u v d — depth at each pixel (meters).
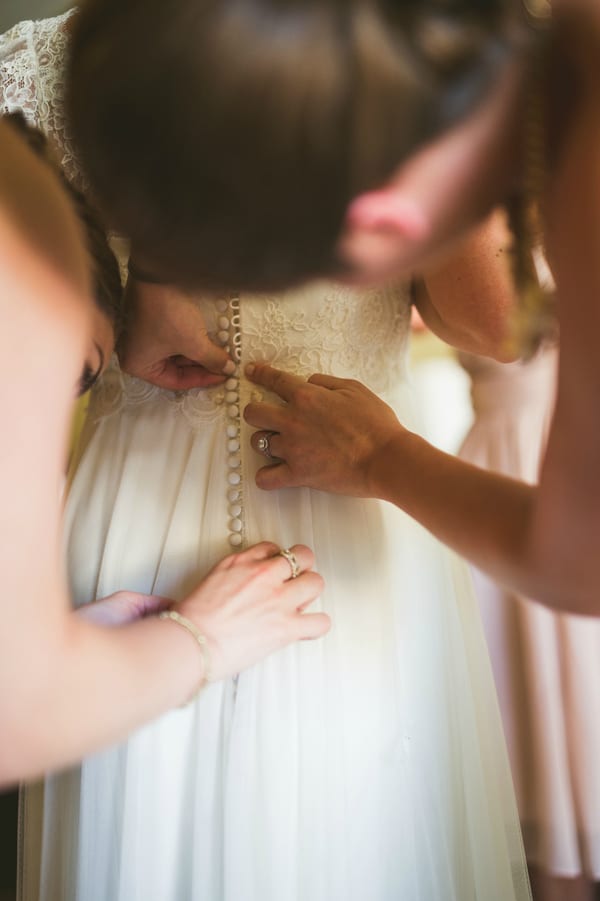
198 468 0.86
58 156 0.77
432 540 0.92
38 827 0.93
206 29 0.45
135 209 0.51
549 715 1.24
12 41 0.79
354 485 0.80
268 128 0.46
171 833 0.83
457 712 0.92
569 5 0.52
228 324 0.83
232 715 0.82
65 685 0.61
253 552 0.80
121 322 0.78
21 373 0.57
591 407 0.52
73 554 0.89
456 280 0.85
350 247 0.52
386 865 0.85
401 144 0.47
